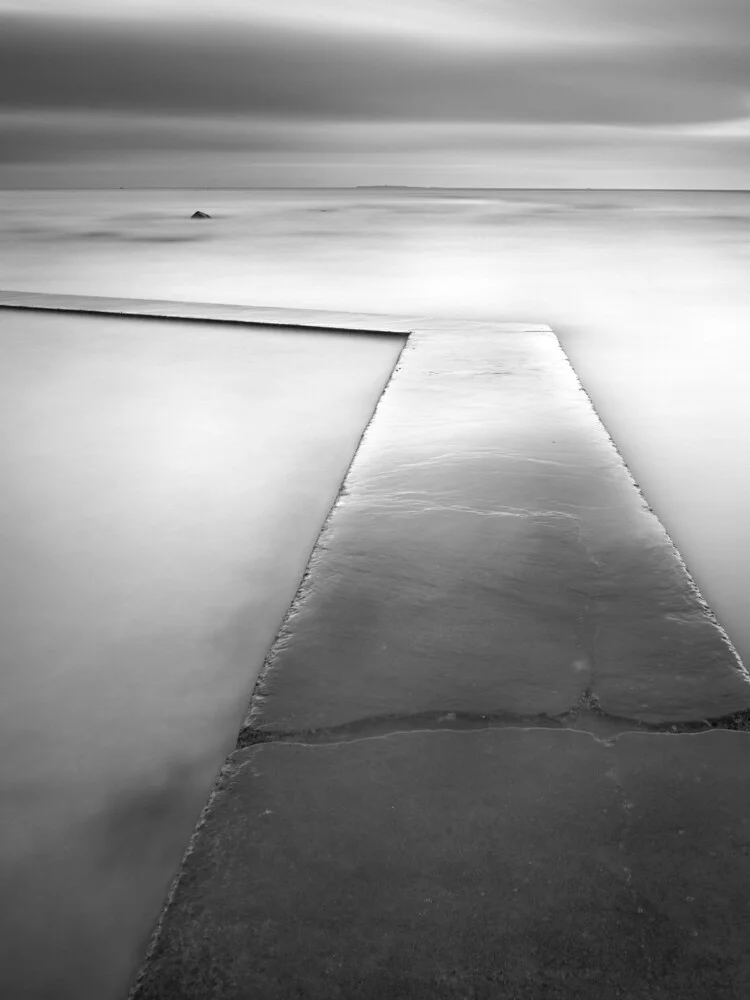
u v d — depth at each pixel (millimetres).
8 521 2391
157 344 4707
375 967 899
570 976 887
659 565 1789
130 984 1012
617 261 8836
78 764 1381
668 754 1211
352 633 1535
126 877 1159
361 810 1110
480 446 2607
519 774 1172
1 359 4383
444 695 1351
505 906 962
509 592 1680
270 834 1073
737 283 7113
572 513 2078
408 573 1765
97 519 2402
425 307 6082
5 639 1769
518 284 7164
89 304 5648
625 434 3195
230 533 2312
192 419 3381
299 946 925
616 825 1077
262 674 1409
